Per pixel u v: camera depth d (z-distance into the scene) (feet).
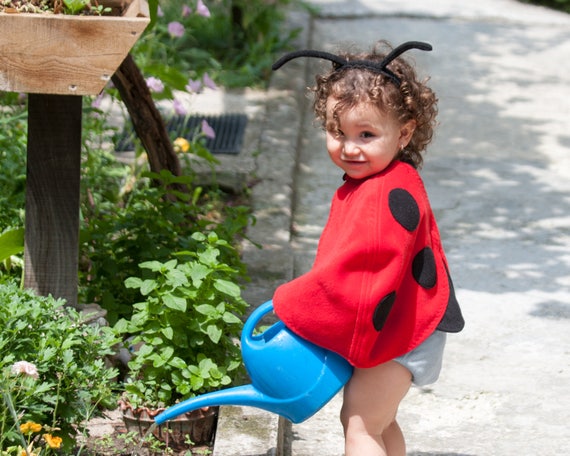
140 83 15.97
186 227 15.75
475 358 14.98
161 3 32.63
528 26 39.68
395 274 9.28
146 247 14.23
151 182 17.03
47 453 10.45
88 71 10.89
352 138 9.57
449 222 20.84
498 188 22.91
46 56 10.80
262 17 32.50
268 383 9.80
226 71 30.32
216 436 11.72
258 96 28.60
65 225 12.53
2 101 19.06
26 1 11.80
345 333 9.40
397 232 9.33
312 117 28.37
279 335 9.75
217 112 26.81
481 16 40.32
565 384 14.24
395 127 9.59
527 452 12.46
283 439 12.44
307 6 39.42
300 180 23.41
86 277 14.97
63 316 11.46
